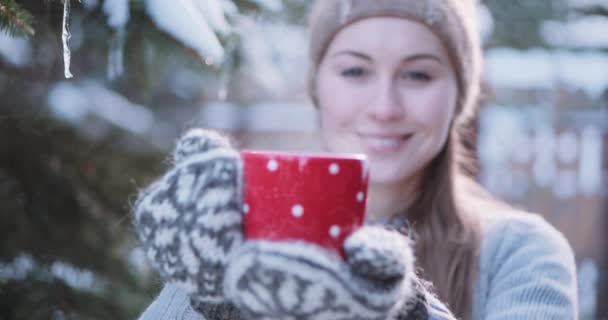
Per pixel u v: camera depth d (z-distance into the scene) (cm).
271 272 73
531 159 418
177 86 281
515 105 326
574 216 428
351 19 112
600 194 425
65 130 159
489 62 314
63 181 155
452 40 112
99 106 194
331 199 74
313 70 121
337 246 74
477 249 108
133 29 113
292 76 229
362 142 113
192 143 79
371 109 111
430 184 115
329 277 72
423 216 113
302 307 73
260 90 214
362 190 75
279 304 73
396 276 74
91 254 152
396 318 81
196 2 117
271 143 430
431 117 111
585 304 362
